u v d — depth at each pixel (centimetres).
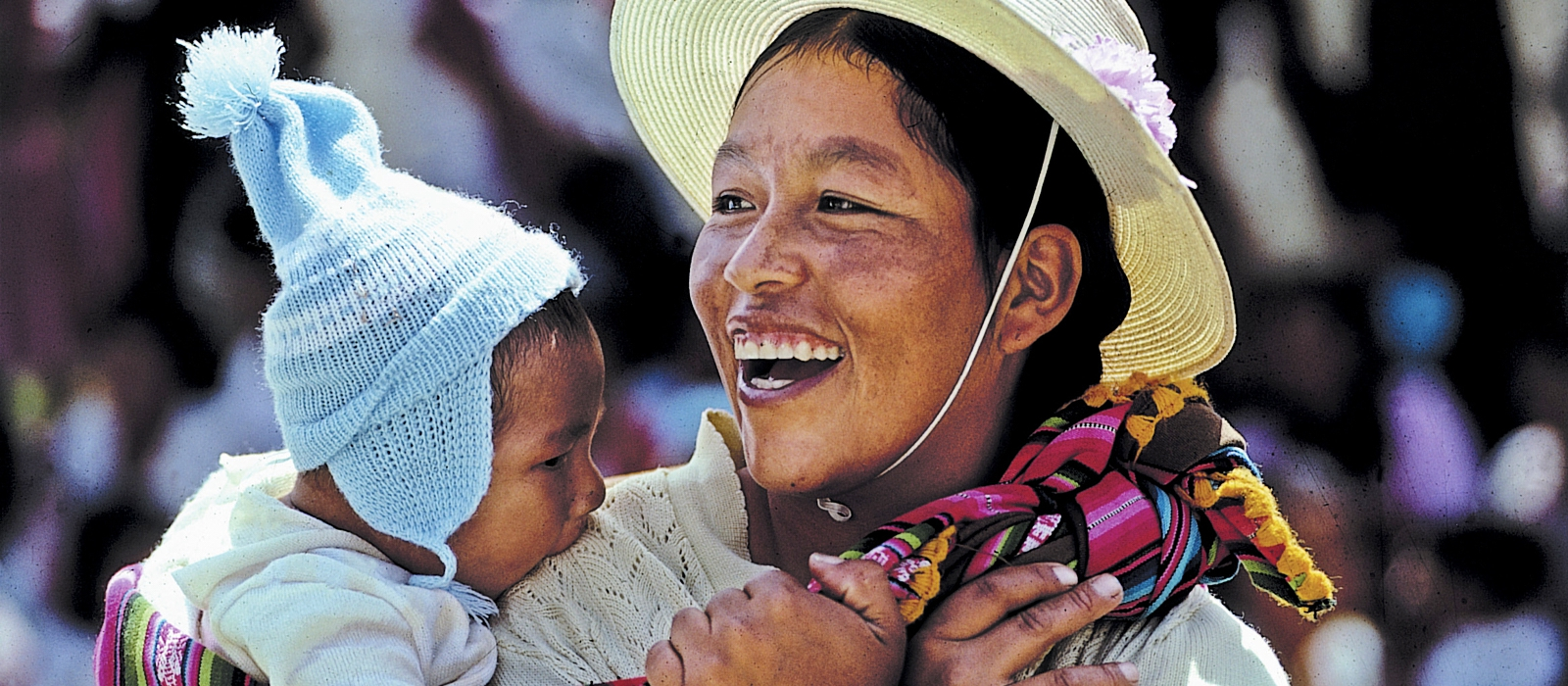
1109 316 220
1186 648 196
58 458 520
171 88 520
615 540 217
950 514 194
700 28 241
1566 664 497
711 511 224
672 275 514
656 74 250
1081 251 213
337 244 202
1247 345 544
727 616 174
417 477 201
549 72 508
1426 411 528
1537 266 533
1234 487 200
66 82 520
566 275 213
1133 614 196
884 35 200
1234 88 545
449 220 208
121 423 523
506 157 505
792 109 201
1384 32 538
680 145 257
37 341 520
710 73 245
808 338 198
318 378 200
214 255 523
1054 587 183
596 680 204
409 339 200
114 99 518
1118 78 203
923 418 202
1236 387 542
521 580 216
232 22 504
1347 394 536
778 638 172
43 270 520
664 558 219
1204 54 544
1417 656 507
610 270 511
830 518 217
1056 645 198
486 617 213
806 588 184
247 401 522
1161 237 222
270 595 192
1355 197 545
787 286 198
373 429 200
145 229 523
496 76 502
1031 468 205
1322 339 538
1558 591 505
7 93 518
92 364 521
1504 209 538
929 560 188
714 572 218
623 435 499
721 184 211
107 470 522
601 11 513
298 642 187
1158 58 545
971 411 210
